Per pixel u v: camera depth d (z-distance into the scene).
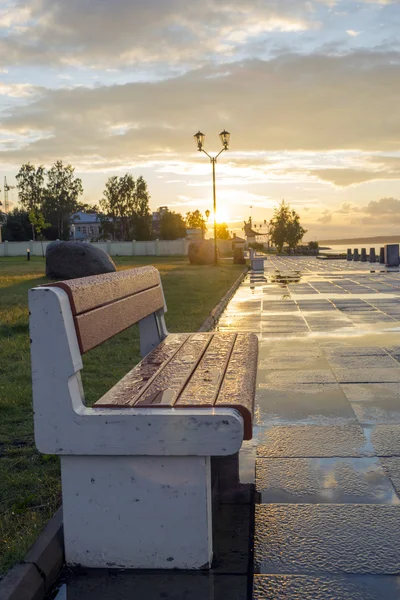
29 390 5.76
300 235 103.50
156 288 4.85
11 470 3.80
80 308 2.94
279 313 12.51
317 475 3.75
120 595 2.54
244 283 22.47
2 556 2.66
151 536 2.74
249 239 120.38
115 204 99.75
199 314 11.51
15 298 15.00
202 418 2.66
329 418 4.93
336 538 2.94
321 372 6.67
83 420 2.71
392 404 5.30
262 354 7.88
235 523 3.14
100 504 2.76
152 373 3.54
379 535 2.96
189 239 67.69
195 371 3.56
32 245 65.31
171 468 2.72
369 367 6.88
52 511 3.17
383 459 4.00
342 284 20.50
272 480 3.69
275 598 2.47
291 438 4.46
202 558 2.71
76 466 2.77
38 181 96.12
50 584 2.62
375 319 11.14
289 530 3.04
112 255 65.12
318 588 2.53
